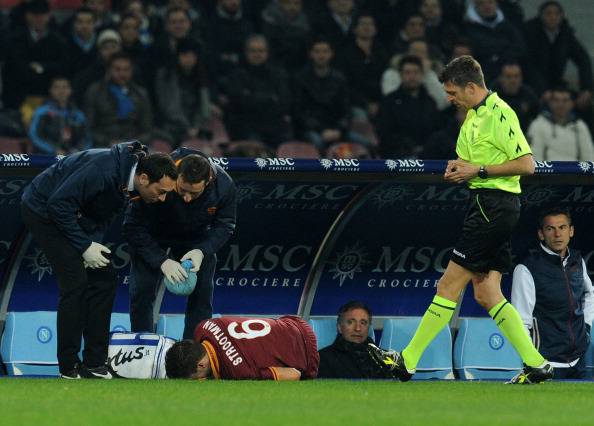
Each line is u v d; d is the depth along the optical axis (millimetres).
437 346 37281
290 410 21453
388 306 38656
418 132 55062
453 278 29531
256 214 36625
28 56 54875
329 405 22688
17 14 55594
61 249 30484
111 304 31359
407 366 29781
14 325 35344
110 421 19344
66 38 56312
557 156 54500
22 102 54562
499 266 29594
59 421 19312
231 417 20062
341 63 59312
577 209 38250
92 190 29922
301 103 56094
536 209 38000
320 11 61906
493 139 28844
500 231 29000
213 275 34031
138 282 33125
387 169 34562
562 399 25188
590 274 39562
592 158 55000
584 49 65062
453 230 38125
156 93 54469
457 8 63188
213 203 31547
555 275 36625
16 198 34750
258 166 33875
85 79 53906
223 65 58156
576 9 72812
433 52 61156
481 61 61656
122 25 55062
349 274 38281
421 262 38594
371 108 58906
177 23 55094
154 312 37312
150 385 27719
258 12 60906
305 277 38062
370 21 59531
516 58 61938
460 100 29406
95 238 30969
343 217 37125
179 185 30375
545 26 64000
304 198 36344
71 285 30594
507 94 55625
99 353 31250
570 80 65438
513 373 37812
